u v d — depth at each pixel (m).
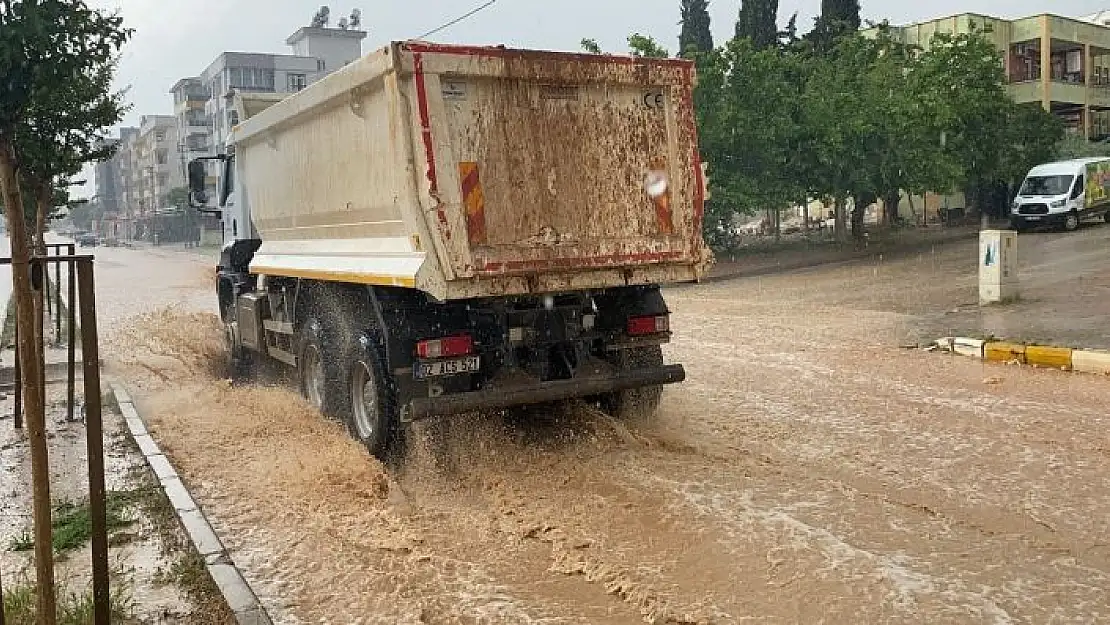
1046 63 43.38
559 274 6.59
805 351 11.53
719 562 4.80
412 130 6.08
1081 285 15.36
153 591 4.64
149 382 10.58
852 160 26.25
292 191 8.53
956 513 5.45
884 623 4.08
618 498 5.86
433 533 5.48
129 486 6.38
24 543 5.30
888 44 30.25
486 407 6.50
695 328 14.20
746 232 37.53
